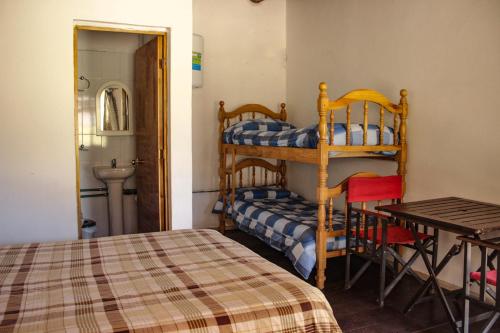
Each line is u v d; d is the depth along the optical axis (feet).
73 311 5.08
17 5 10.44
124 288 5.79
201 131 17.04
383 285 10.01
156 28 11.95
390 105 11.75
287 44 18.17
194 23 16.60
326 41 15.64
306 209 14.73
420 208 9.24
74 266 6.67
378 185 11.32
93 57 15.40
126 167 15.44
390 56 12.73
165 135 12.37
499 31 9.72
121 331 4.65
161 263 6.83
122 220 15.80
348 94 11.07
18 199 10.82
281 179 18.15
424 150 11.66
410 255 12.05
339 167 15.15
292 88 17.92
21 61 10.58
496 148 9.86
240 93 17.63
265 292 5.65
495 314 7.86
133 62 15.80
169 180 12.40
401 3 12.28
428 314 9.68
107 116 15.75
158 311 5.08
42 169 10.95
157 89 12.31
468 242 7.64
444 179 11.14
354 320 9.37
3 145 10.62
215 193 17.51
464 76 10.53
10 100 10.58
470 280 8.20
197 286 5.86
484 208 9.21
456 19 10.69
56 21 10.76
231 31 17.26
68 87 10.98
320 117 10.85
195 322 4.89
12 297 5.48
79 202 11.53
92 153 15.76
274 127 16.37
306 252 11.24
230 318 5.04
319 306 5.56
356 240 10.96
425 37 11.55
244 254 7.32
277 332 5.16
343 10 14.66
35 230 11.00
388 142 11.87
